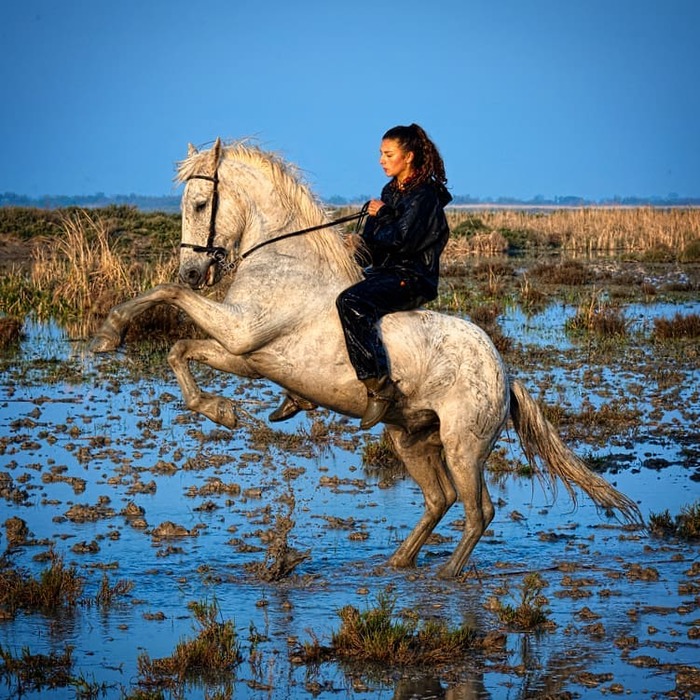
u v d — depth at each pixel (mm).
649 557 12906
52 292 35250
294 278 11367
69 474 15820
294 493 15297
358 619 9930
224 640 9578
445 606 11062
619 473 16781
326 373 11430
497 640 10008
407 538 12461
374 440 18609
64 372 24281
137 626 10242
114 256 36250
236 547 12727
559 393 22547
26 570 11602
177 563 12117
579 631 10375
